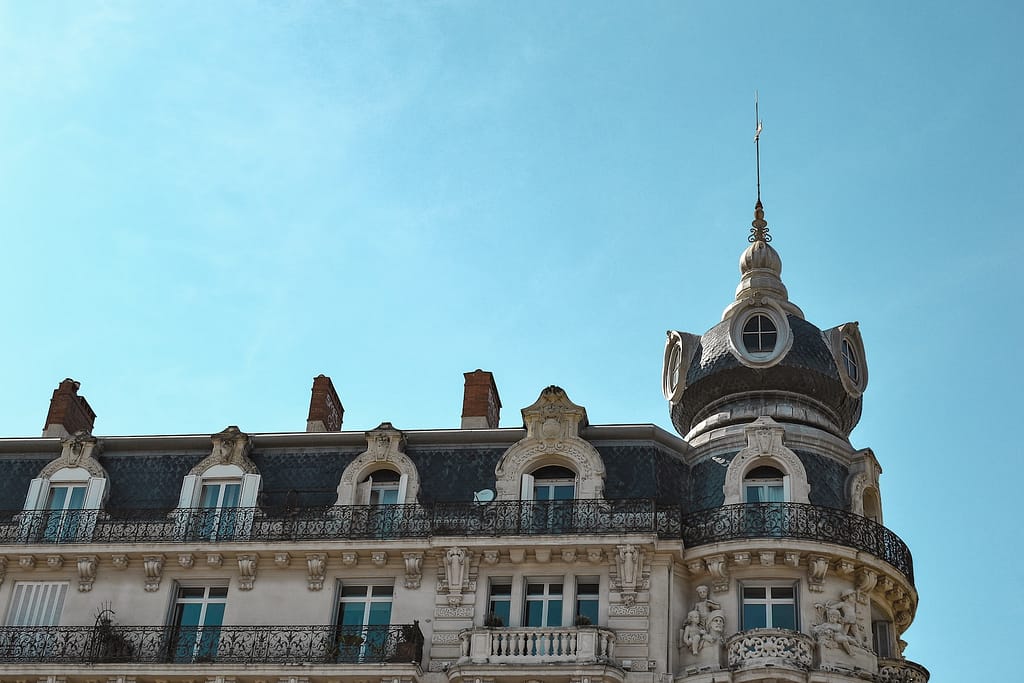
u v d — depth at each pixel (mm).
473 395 54344
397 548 48688
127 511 51031
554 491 50188
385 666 46344
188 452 52688
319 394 55812
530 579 48625
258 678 47031
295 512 50125
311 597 49031
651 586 47438
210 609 49844
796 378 51594
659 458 50219
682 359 53688
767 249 56000
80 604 49906
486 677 45812
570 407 50844
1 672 47844
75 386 57094
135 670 47438
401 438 51406
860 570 47500
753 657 45375
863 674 45562
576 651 45969
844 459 50562
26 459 53344
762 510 47719
